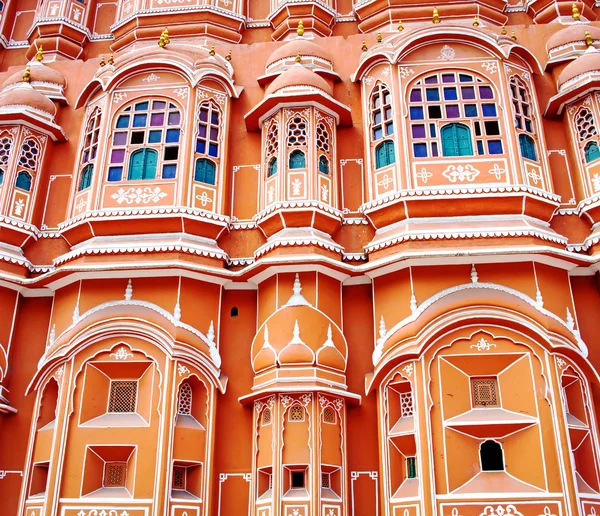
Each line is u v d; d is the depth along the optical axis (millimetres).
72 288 10672
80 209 11375
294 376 9547
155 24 14008
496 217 10352
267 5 14828
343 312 10602
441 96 11258
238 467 9734
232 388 10242
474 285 9742
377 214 10703
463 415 9180
